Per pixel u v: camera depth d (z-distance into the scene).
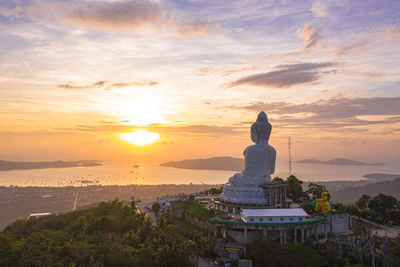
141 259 92.06
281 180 182.00
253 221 114.69
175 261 92.19
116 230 132.38
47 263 86.19
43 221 154.50
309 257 97.62
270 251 99.81
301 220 115.62
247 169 139.00
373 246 96.94
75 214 166.75
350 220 131.25
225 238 118.75
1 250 89.75
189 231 134.62
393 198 146.25
